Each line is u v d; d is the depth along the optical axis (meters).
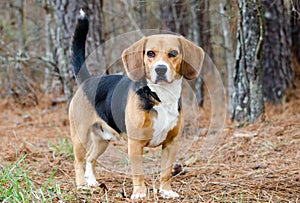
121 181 4.89
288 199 4.19
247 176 4.96
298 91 8.76
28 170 5.07
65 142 6.46
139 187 4.19
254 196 4.27
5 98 10.20
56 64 8.72
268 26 8.56
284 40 8.65
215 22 8.38
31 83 10.13
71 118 4.79
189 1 8.05
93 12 7.75
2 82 10.19
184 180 4.93
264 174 4.97
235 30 7.39
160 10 9.21
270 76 8.60
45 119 8.53
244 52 6.96
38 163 5.52
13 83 10.04
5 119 8.79
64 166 5.46
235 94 7.34
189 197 4.29
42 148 6.29
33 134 7.36
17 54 9.41
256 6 6.38
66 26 7.89
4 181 4.34
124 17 11.84
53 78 9.94
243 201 4.11
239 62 7.18
